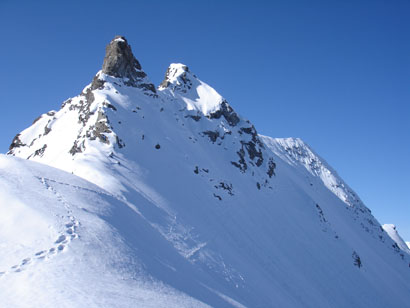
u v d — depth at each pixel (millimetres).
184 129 78500
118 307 14438
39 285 14891
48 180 28391
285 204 79250
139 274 19312
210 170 66562
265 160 91875
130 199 36969
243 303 28938
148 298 16703
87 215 23625
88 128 56531
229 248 44031
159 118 72625
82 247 18922
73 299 14070
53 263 16766
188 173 59219
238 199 63438
